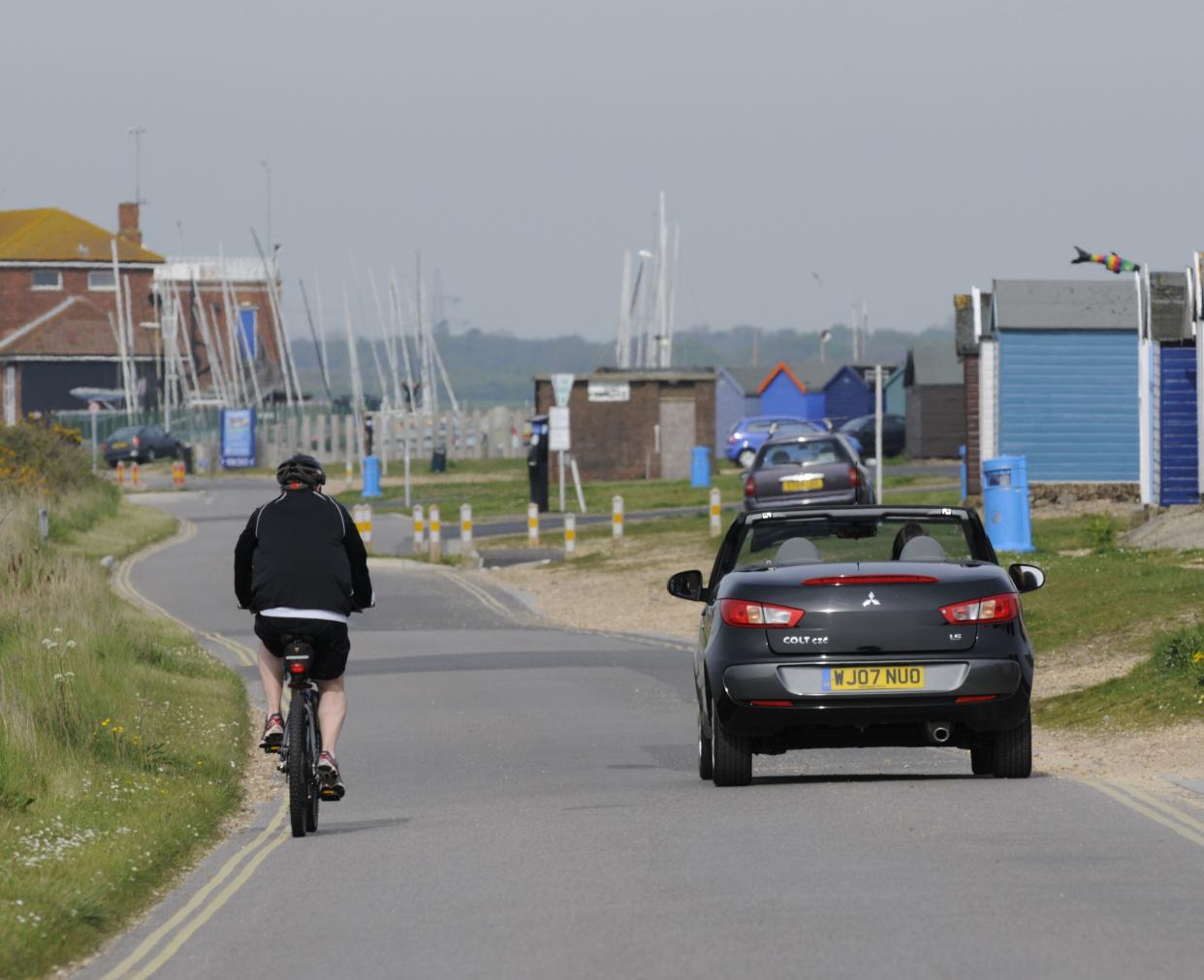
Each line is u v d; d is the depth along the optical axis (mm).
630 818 39344
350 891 32812
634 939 26984
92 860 35500
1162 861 31891
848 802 40156
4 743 45938
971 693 41062
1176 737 52094
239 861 37438
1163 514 116000
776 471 129375
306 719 40312
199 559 150000
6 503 147375
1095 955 24875
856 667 41125
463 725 64562
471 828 39812
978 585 41656
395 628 105812
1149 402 124000
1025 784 42500
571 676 80188
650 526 162125
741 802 41156
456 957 26625
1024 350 152500
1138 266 126562
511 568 141875
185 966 27484
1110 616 77250
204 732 59781
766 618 41625
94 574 100812
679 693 73188
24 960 27719
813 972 24391
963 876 30656
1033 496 153000
